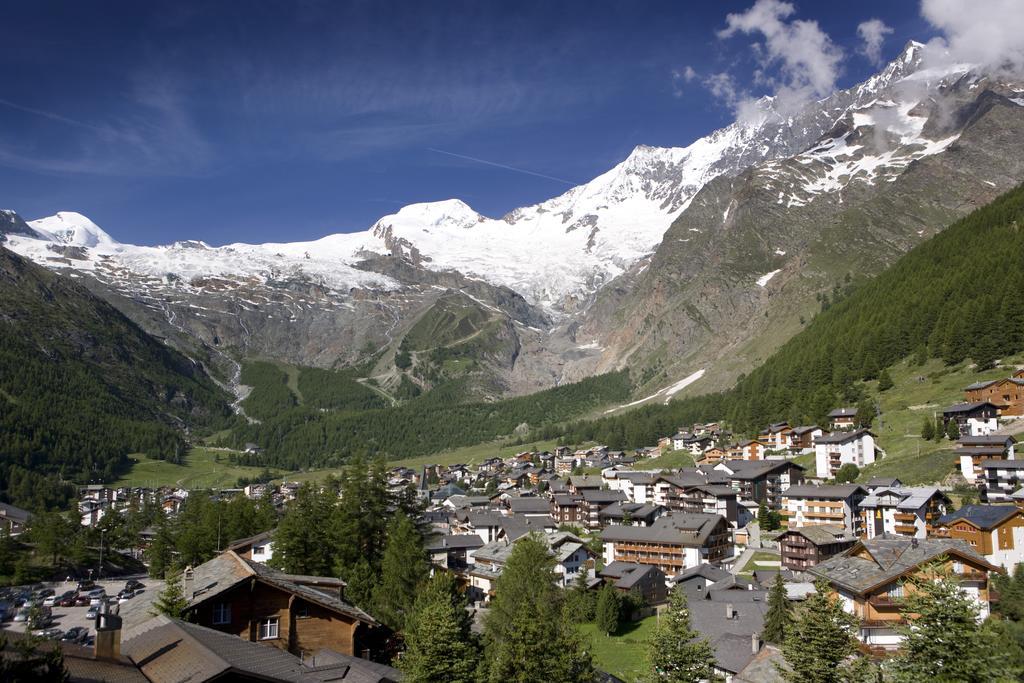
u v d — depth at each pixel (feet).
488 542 563.48
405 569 252.21
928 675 124.67
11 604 411.13
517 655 155.84
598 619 354.33
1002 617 236.63
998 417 567.18
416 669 149.69
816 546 405.59
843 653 152.76
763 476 608.19
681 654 172.45
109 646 119.34
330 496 345.92
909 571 210.18
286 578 186.70
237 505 474.90
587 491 644.27
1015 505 348.79
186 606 151.43
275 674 120.06
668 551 463.83
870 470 569.64
